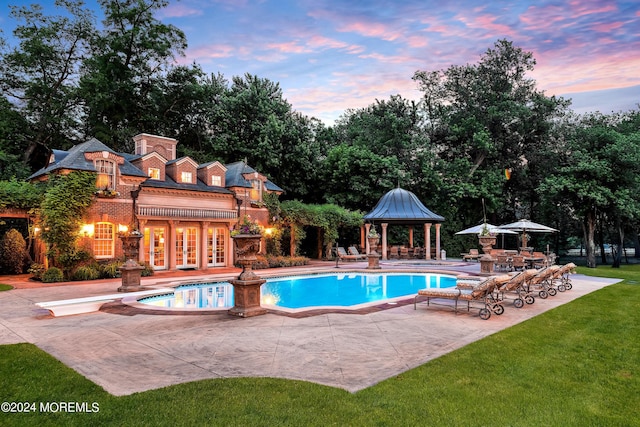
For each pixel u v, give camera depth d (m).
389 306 11.31
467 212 43.53
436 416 4.23
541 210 41.44
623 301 12.26
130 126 39.19
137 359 6.36
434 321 9.32
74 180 19.44
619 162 34.53
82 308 10.49
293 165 38.78
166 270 23.20
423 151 40.81
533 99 43.81
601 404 4.64
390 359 6.34
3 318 9.84
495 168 43.91
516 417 4.25
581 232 45.44
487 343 7.26
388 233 40.75
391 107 44.62
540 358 6.38
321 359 6.33
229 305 13.10
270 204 28.20
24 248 22.44
